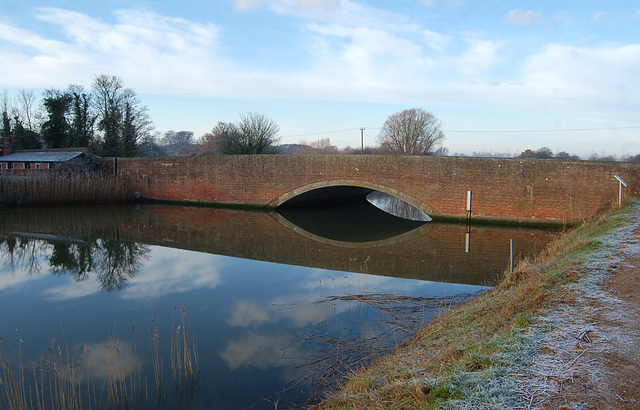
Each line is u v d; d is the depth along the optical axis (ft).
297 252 59.62
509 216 77.66
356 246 63.98
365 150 274.57
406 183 84.33
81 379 23.76
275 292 39.63
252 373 23.71
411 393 13.98
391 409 13.62
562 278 25.26
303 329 29.71
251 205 103.19
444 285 40.83
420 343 22.85
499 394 12.82
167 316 33.88
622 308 19.19
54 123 164.96
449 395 13.30
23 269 50.11
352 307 33.91
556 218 74.59
